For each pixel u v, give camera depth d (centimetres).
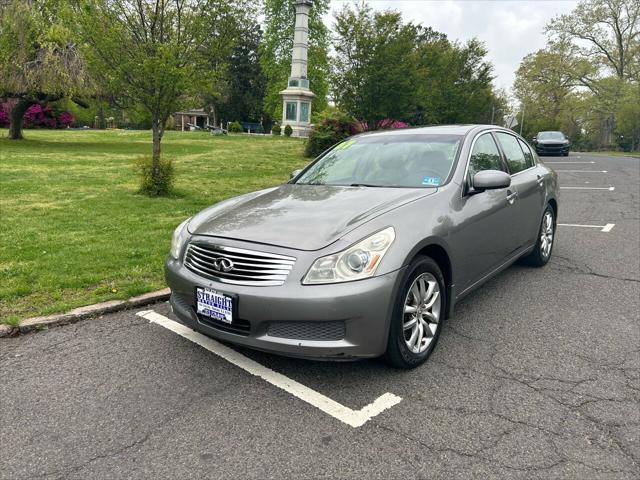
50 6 1964
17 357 345
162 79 876
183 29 891
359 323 282
